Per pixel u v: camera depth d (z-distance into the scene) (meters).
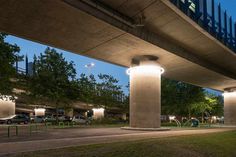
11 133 24.94
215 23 30.41
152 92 31.00
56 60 47.88
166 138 20.02
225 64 40.38
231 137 26.09
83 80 56.84
